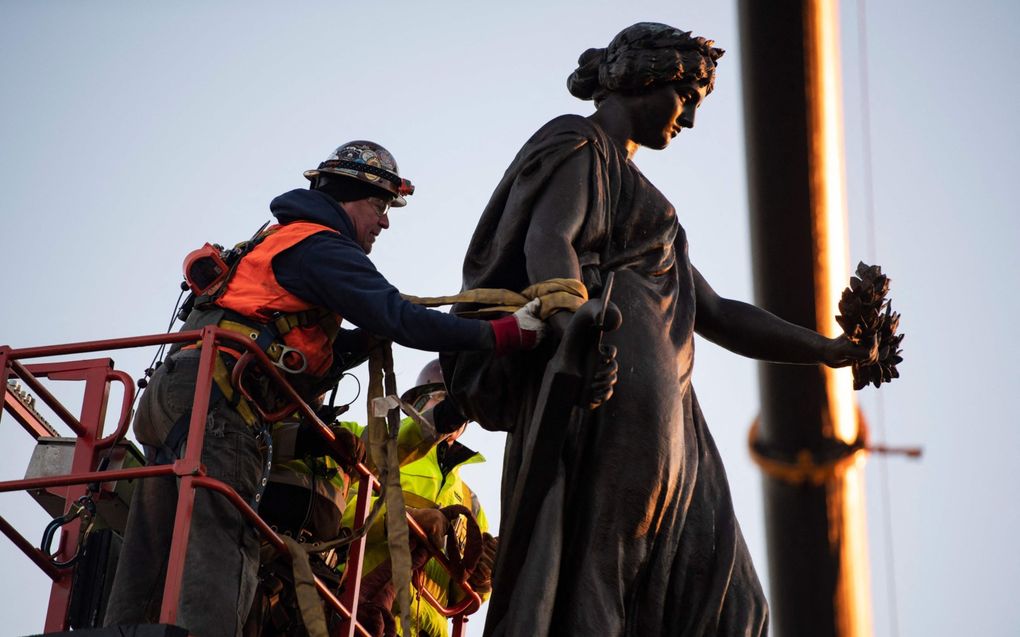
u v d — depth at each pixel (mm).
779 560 12320
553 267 9891
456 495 12375
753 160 12008
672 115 10695
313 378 10117
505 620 9586
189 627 9273
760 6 11703
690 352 10289
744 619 9859
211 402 9781
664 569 9789
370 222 10719
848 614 12250
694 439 10148
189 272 10227
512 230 10148
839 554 12141
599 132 10438
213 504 9570
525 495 9633
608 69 10758
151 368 10375
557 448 9516
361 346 10398
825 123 11789
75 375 10414
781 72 11750
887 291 10664
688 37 10766
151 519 9805
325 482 10742
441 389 11797
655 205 10398
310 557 10703
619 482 9703
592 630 9492
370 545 11359
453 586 11938
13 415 11086
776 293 12203
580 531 9688
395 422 10148
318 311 10062
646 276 10250
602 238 10211
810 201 11953
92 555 10758
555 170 10242
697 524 9977
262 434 9859
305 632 10719
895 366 10828
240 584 9477
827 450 12055
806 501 12070
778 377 12031
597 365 9320
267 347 9922
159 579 9734
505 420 10133
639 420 9773
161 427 9891
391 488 9812
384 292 9828
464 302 10023
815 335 10836
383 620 10914
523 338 9727
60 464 10898
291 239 10055
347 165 10719
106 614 9727
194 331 9656
